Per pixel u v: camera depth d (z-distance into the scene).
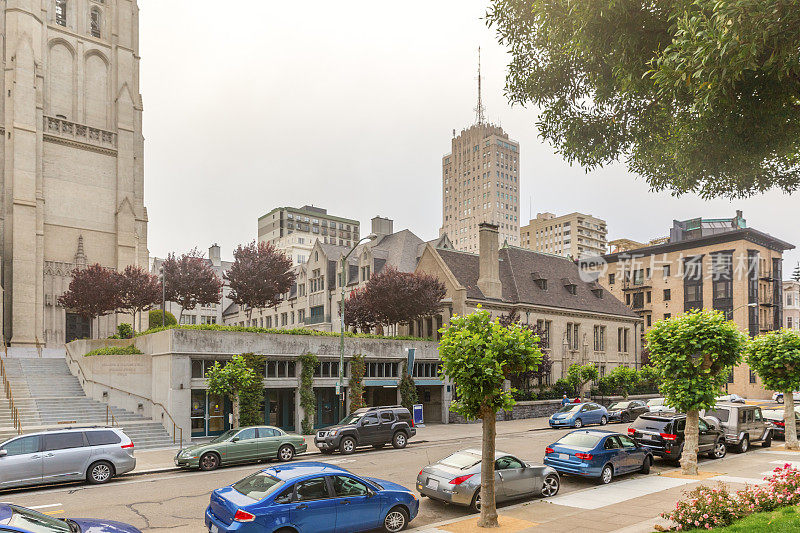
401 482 18.14
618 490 16.70
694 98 9.34
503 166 166.25
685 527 10.91
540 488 15.67
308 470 11.74
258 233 157.75
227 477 19.52
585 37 10.55
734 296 50.22
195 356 28.78
